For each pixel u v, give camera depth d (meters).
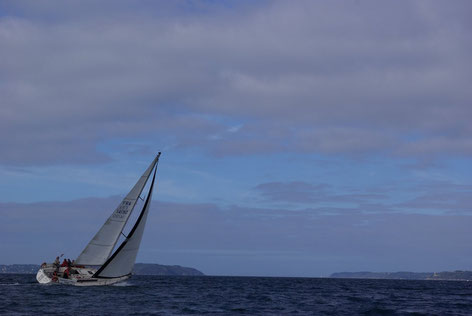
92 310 30.80
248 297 50.47
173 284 87.31
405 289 94.81
